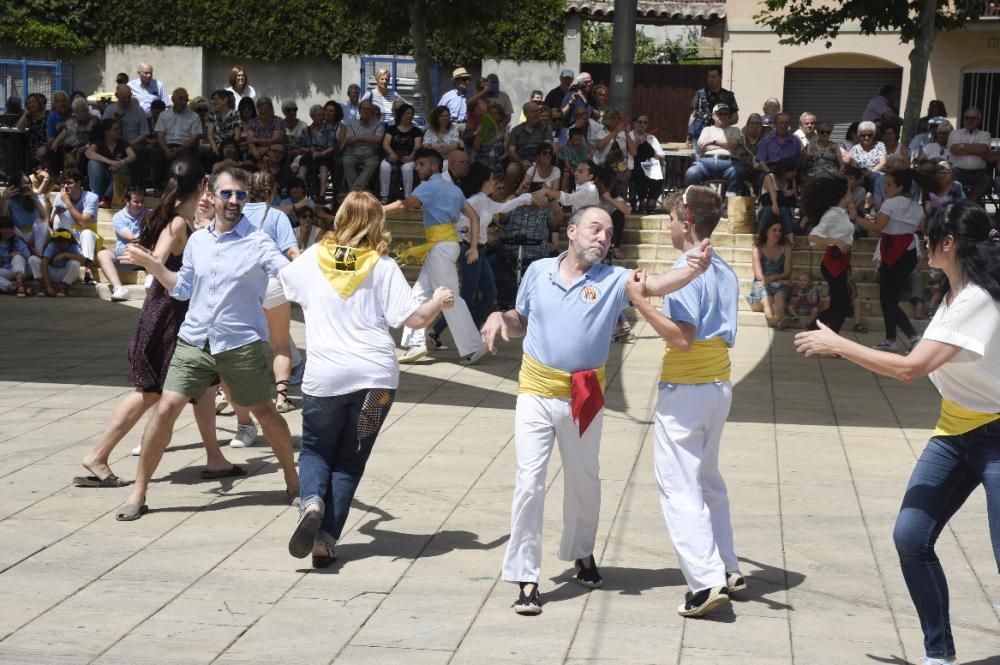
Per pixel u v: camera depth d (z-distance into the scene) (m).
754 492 7.09
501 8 16.69
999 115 23.69
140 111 17.20
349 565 5.72
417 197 10.95
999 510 4.36
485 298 11.91
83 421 8.49
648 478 7.34
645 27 40.94
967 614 5.23
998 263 4.37
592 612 5.18
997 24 23.12
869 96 24.38
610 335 5.25
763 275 13.82
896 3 16.27
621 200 14.30
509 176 13.40
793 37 17.91
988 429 4.43
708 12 24.66
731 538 5.41
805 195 13.95
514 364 11.31
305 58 25.83
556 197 12.32
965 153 15.95
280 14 25.52
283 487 7.00
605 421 8.96
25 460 7.45
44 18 25.58
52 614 5.03
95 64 26.05
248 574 5.57
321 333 5.68
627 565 5.81
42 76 25.86
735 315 5.25
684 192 5.27
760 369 11.34
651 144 16.39
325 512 5.66
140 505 6.39
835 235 12.35
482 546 6.03
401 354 11.72
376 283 5.68
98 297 14.95
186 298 6.46
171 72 25.84
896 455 8.09
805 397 10.08
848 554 6.00
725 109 16.00
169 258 6.81
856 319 13.70
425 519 6.45
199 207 6.74
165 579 5.47
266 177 8.23
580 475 5.28
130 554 5.80
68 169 15.11
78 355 11.18
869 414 9.45
